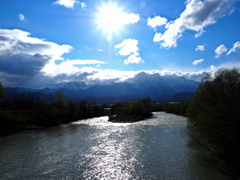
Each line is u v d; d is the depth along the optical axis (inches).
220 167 1045.2
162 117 4904.0
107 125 3454.7
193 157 1253.7
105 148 1598.2
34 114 3577.8
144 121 3961.6
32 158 1347.2
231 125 912.3
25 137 2284.7
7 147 1726.1
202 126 1124.5
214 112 1015.0
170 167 1094.4
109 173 1039.0
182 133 2209.6
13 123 2800.2
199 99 1336.1
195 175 961.5
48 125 3430.1
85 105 5777.6
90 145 1726.1
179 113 5615.2
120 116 4785.9
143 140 1887.3
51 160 1290.6
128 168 1106.7
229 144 936.3
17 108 4018.2
